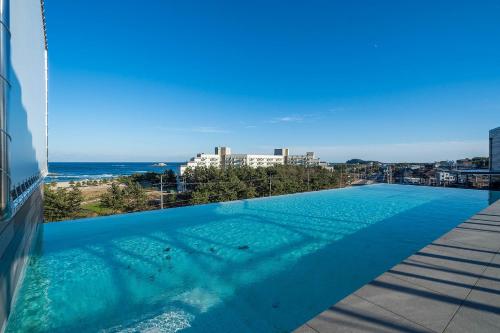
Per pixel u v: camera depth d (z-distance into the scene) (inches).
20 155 97.0
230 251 210.8
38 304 133.7
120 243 229.8
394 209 381.7
